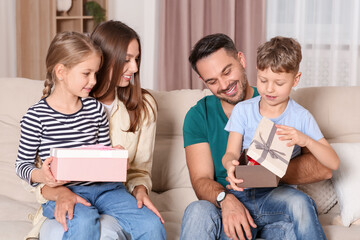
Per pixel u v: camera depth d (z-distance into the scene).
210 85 1.73
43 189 1.47
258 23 3.66
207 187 1.60
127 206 1.48
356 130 2.01
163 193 1.97
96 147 1.43
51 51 1.54
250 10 3.64
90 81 1.54
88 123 1.57
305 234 1.41
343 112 2.01
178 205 1.91
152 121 1.77
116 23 1.69
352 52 3.59
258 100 1.62
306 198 1.46
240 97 1.72
